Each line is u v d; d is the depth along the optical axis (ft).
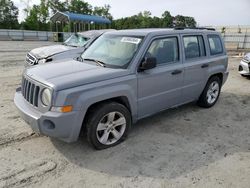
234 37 101.71
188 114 17.54
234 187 9.79
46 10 230.27
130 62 12.81
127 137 13.67
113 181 9.98
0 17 225.15
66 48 27.71
